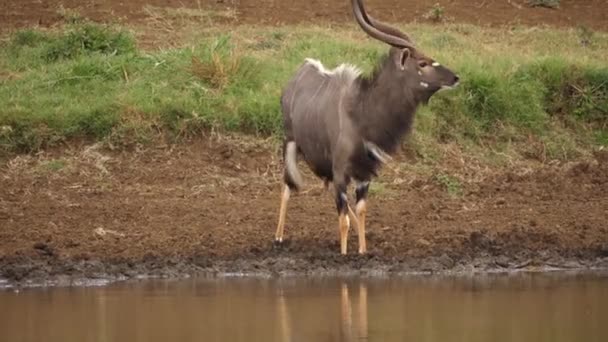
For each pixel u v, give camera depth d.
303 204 48.09
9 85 55.06
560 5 75.25
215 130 52.78
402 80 41.12
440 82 40.97
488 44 64.50
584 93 58.81
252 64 56.84
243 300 38.12
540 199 50.00
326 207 47.75
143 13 66.31
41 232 43.78
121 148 51.59
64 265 41.22
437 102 56.12
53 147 51.47
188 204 47.59
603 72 59.75
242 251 42.78
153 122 52.47
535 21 71.19
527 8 73.75
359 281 41.16
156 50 59.50
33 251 41.91
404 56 41.00
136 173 50.34
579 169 54.00
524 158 55.56
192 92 54.38
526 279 41.62
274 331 34.16
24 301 37.94
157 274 41.41
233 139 52.62
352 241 43.91
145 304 37.53
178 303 37.66
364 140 41.41
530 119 57.12
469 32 67.06
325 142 42.22
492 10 72.50
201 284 40.50
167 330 34.22
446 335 33.66
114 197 48.25
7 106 52.44
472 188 51.09
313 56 58.72
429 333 33.91
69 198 47.91
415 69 41.06
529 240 44.44
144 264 41.78
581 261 43.59
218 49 57.97
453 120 56.00
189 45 59.19
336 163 41.72
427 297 38.72
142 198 48.25
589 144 57.22
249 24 65.81
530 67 59.84
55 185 49.06
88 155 50.97
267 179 50.81
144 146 51.69
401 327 34.66
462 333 33.94
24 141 51.28
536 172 53.84
